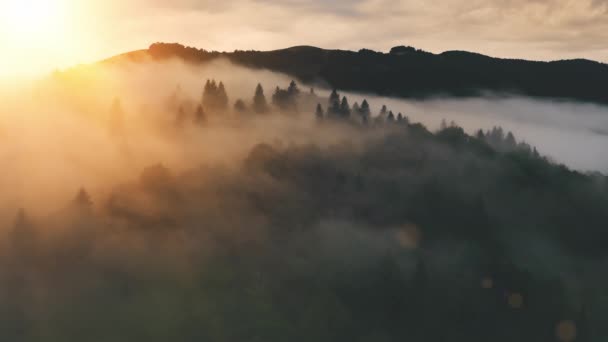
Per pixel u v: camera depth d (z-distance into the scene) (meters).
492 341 108.31
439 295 114.62
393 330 106.38
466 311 112.62
